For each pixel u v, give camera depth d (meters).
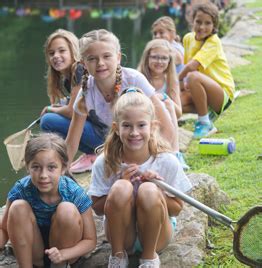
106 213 4.05
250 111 8.08
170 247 4.39
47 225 4.21
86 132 6.11
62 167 4.23
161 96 5.79
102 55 4.84
